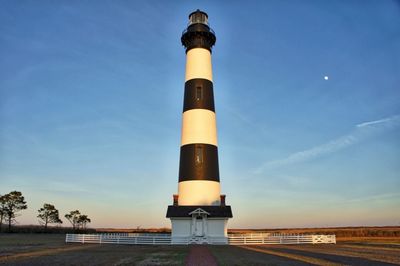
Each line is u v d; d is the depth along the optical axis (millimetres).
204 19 37500
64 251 23578
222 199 33469
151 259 18141
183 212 30922
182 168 32906
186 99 34906
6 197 62969
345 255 20500
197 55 35969
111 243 33031
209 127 33781
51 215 70375
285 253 21797
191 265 15648
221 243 30766
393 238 46344
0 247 27625
